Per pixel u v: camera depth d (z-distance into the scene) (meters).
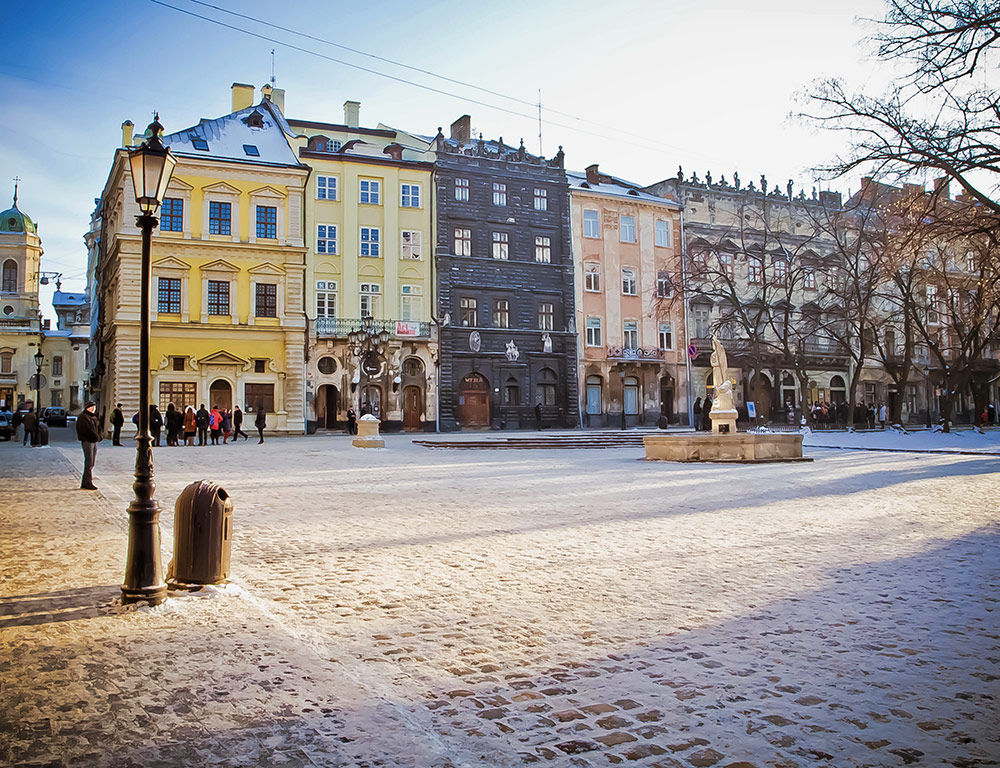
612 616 5.94
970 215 22.28
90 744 3.56
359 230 48.06
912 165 20.94
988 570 7.53
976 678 4.59
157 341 42.47
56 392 84.94
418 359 48.59
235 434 37.25
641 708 4.14
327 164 47.53
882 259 35.06
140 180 6.58
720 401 24.02
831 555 8.27
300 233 45.88
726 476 17.48
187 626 5.48
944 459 23.14
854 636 5.42
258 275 44.91
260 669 4.59
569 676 4.63
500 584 6.98
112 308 46.84
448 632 5.52
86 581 6.83
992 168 19.92
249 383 44.25
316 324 45.88
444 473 18.66
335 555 8.31
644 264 56.72
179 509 6.73
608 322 55.06
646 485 15.55
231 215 44.69
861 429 52.19
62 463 20.47
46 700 4.09
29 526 9.83
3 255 82.38
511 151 56.75
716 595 6.57
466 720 3.97
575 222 54.62
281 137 48.47
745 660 4.91
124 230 42.59
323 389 46.09
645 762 3.51
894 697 4.30
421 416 48.44
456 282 50.19
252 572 7.48
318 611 6.08
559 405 53.06
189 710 3.97
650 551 8.49
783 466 20.42
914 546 8.79
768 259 60.53
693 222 58.69
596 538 9.32
